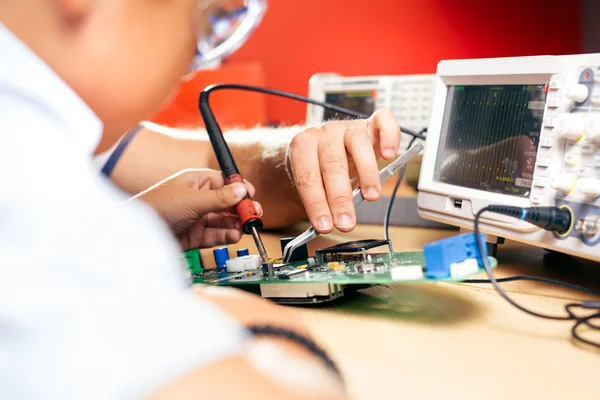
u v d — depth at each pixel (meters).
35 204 0.25
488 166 0.94
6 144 0.27
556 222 0.77
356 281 0.70
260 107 2.65
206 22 0.39
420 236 1.19
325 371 0.29
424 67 3.27
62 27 0.32
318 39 3.43
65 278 0.25
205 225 1.13
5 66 0.30
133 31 0.34
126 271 0.26
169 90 0.39
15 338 0.24
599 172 0.75
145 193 1.05
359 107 1.88
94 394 0.23
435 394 0.49
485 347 0.59
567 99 0.80
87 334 0.24
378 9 3.31
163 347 0.24
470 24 3.16
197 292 0.36
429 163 1.06
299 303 0.75
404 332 0.64
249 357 0.26
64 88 0.31
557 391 0.49
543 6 3.03
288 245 0.89
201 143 1.36
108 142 0.38
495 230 0.91
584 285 0.81
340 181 0.86
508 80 0.91
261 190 1.29
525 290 0.79
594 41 2.90
